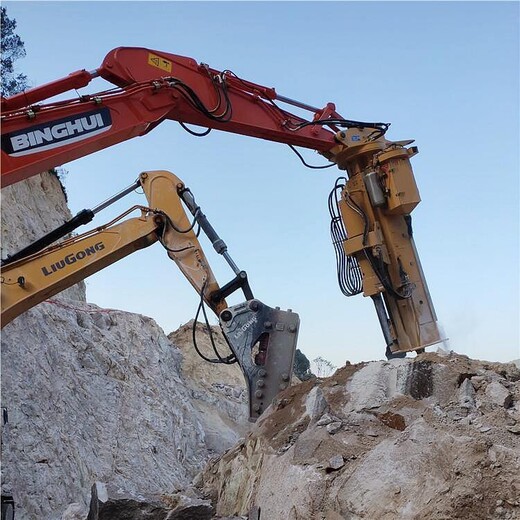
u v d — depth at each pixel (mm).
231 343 9445
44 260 9211
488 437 7262
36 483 14234
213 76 10781
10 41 26656
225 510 9219
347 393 8930
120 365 20078
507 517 6625
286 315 9562
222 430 25359
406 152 11766
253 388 9430
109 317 22078
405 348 11633
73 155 9133
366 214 11805
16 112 8828
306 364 31828
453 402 8148
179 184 9961
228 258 9789
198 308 9750
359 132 11953
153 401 20594
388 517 7066
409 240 11883
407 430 7691
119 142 9609
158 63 10266
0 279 9008
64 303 20547
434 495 6930
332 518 7418
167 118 10258
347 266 11992
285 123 11492
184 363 28391
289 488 7898
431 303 11828
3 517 9914
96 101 9305
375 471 7457
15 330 16141
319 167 12062
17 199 20031
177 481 19266
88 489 15867
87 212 9656
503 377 8609
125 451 18125
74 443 16266
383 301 11828
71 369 17984
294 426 8820
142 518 8891
